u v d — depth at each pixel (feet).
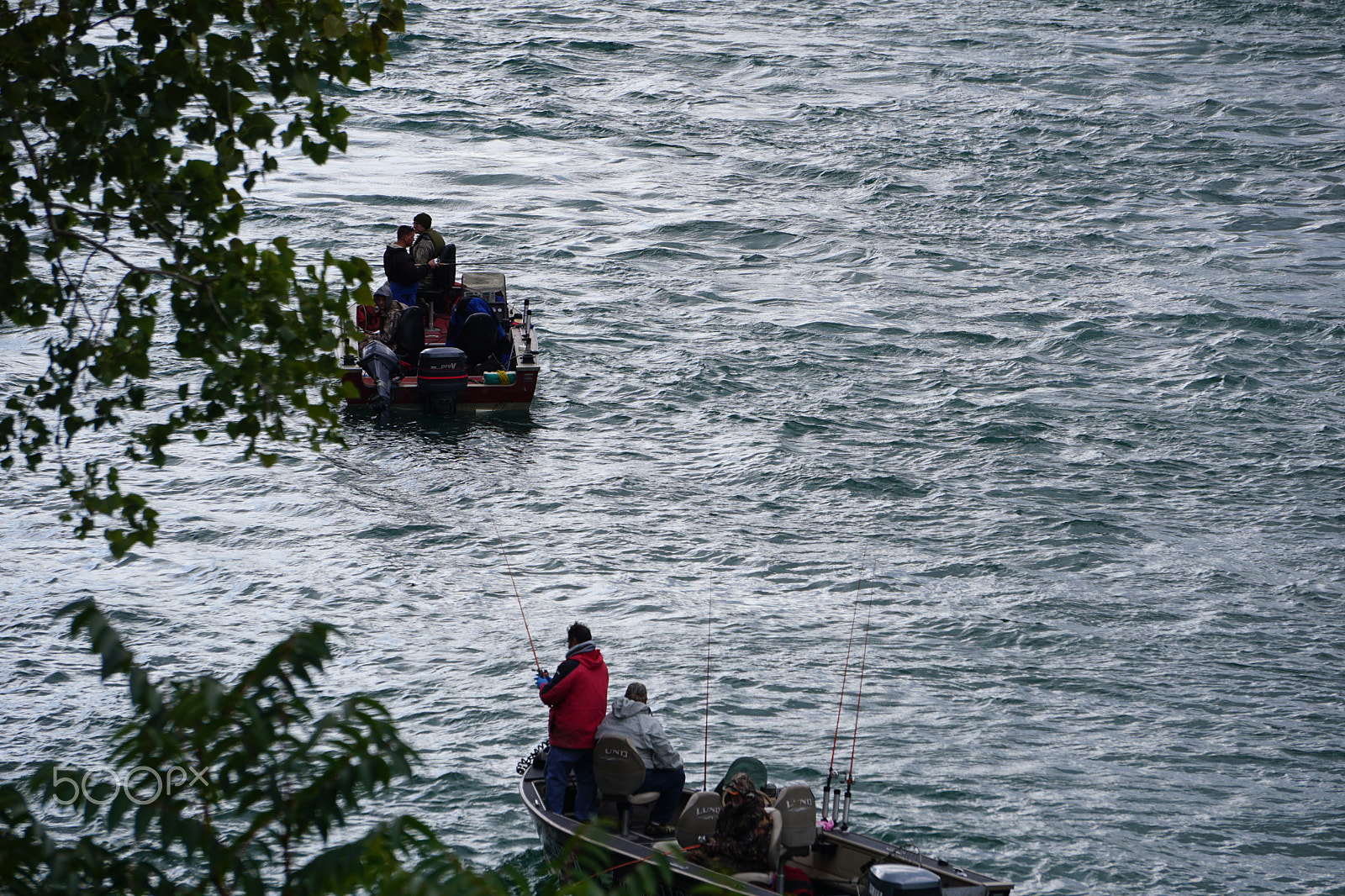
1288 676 176.35
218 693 46.98
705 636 180.24
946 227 444.55
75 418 87.15
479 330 274.77
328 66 86.22
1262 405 298.76
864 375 307.99
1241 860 131.44
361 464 242.58
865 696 164.76
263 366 85.40
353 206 405.59
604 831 111.65
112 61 83.05
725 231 419.95
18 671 160.66
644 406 281.74
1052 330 348.79
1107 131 583.17
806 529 223.10
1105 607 196.13
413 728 151.02
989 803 139.95
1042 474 254.27
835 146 529.86
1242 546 223.92
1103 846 132.26
